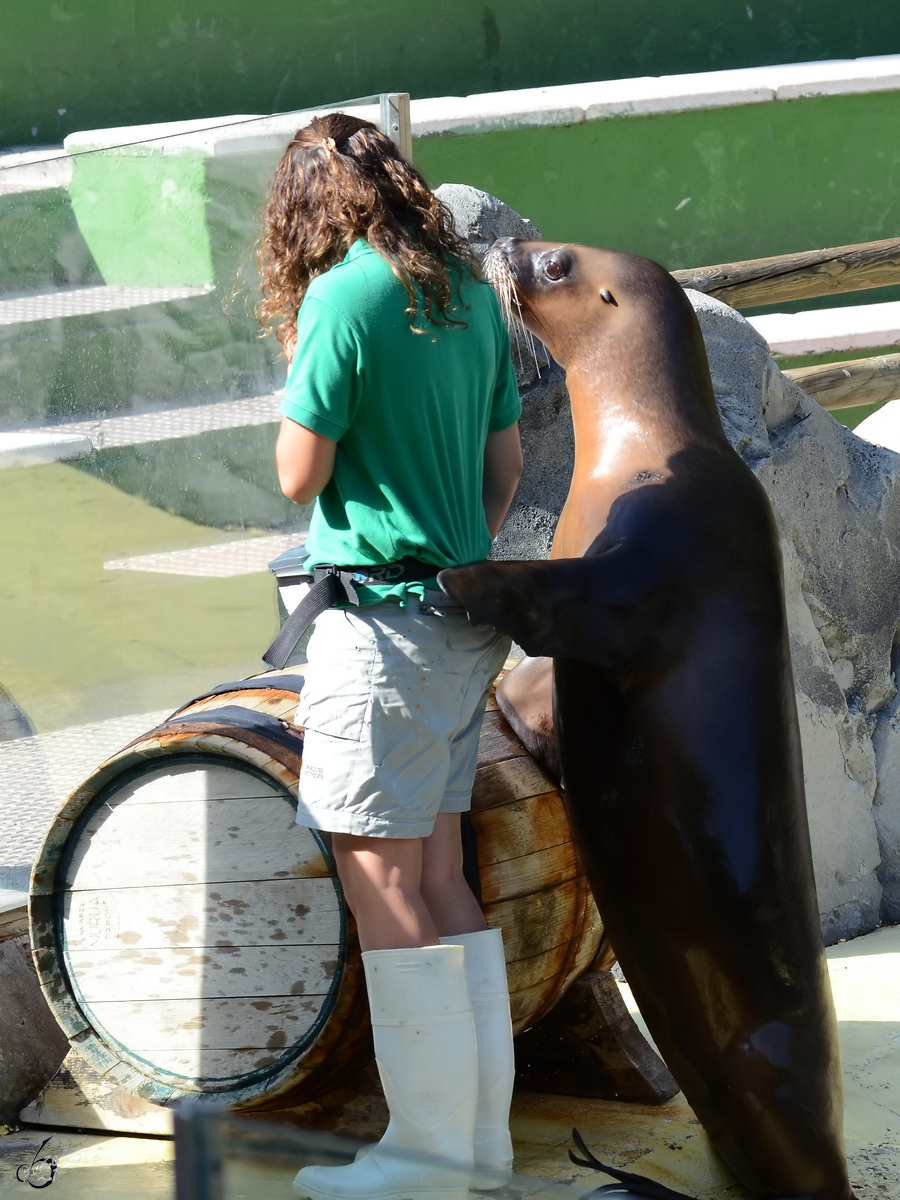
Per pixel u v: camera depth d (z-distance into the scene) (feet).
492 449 40.50
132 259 53.36
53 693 56.18
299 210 35.58
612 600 36.45
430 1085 35.29
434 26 124.67
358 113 51.80
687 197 124.98
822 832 63.87
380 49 123.65
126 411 55.21
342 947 38.75
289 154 36.19
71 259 53.42
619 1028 46.16
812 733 63.57
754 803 37.81
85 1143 42.57
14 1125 44.32
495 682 46.91
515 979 41.78
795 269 82.07
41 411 54.54
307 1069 39.01
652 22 131.03
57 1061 46.26
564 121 118.42
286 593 47.06
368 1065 40.73
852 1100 45.91
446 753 35.91
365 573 35.45
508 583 34.42
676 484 38.91
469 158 118.21
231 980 40.50
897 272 84.17
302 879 39.52
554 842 43.16
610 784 38.81
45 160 52.54
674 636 37.63
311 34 121.08
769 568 39.45
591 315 42.39
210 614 57.82
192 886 40.83
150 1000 41.52
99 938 42.01
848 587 66.54
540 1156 42.29
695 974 38.42
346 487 35.42
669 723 37.76
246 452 55.62
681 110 121.39
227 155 51.85
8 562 54.24
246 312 53.31
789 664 40.04
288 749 39.52
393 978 35.45
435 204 36.35
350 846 35.94
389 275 34.32
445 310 35.04
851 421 122.72
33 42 114.11
